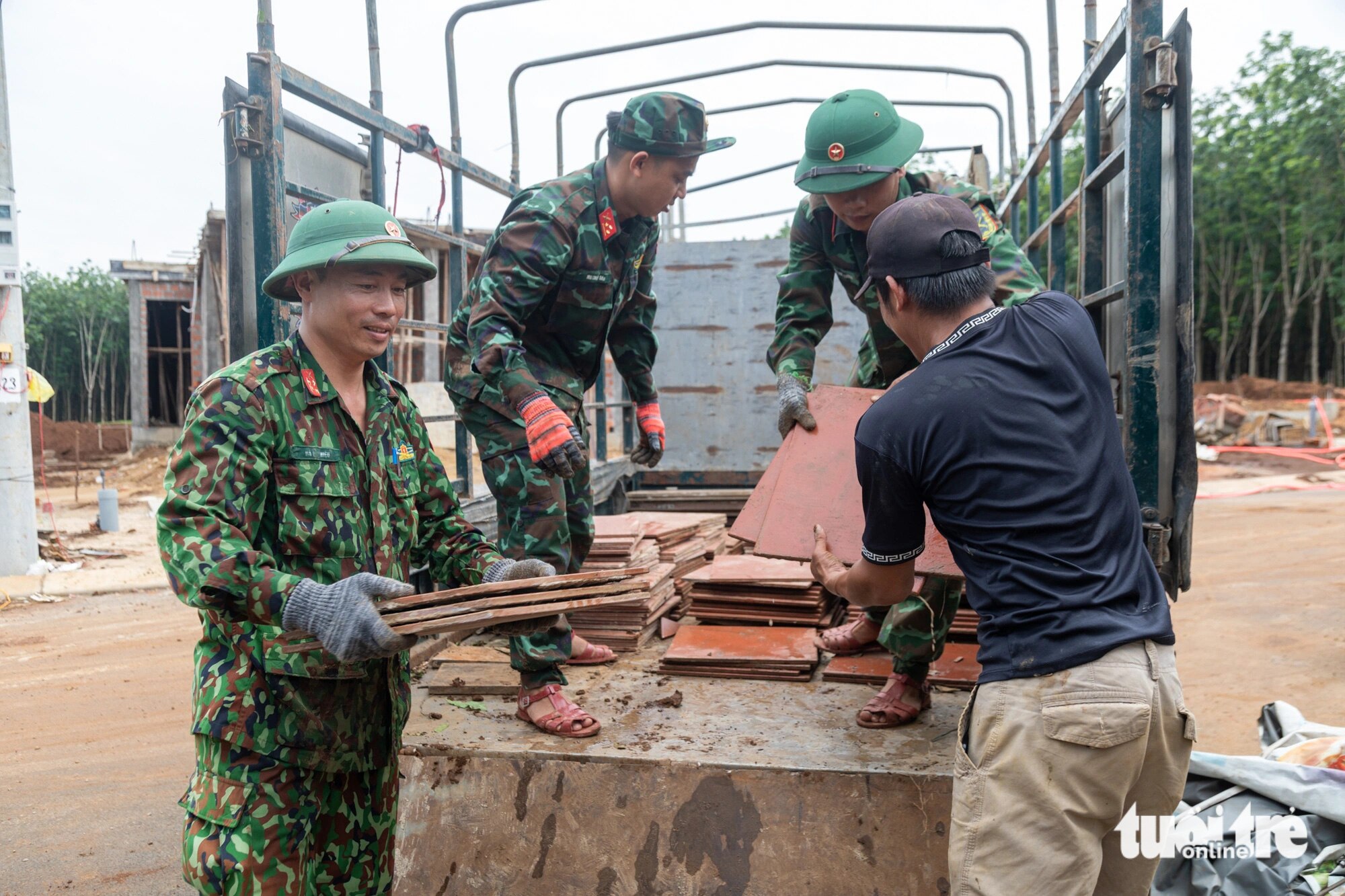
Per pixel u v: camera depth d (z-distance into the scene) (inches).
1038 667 69.8
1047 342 76.2
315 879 73.9
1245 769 108.1
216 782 69.6
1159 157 105.2
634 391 132.0
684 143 105.5
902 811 90.5
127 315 1311.5
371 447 75.4
